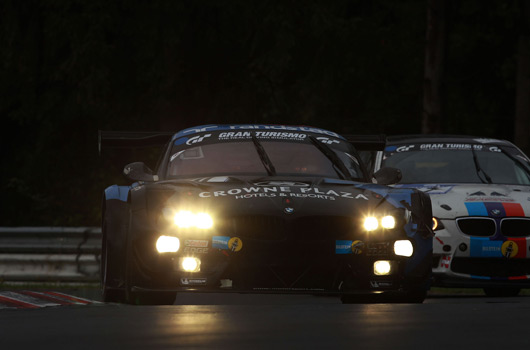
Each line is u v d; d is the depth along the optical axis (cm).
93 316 1864
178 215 2445
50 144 8831
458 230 3378
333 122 9038
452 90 10500
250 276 2427
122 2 7781
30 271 4106
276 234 2438
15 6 8006
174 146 3028
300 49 8162
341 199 2527
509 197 3488
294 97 8162
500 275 3400
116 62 7988
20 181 8050
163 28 7781
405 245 2500
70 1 7750
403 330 1587
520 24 8294
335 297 3516
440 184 3666
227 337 1504
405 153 3919
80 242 4116
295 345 1415
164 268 2434
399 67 9338
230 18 8131
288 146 3008
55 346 1435
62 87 8406
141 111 8775
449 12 7638
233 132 3075
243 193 2514
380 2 10019
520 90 8231
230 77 8375
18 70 8062
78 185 8775
